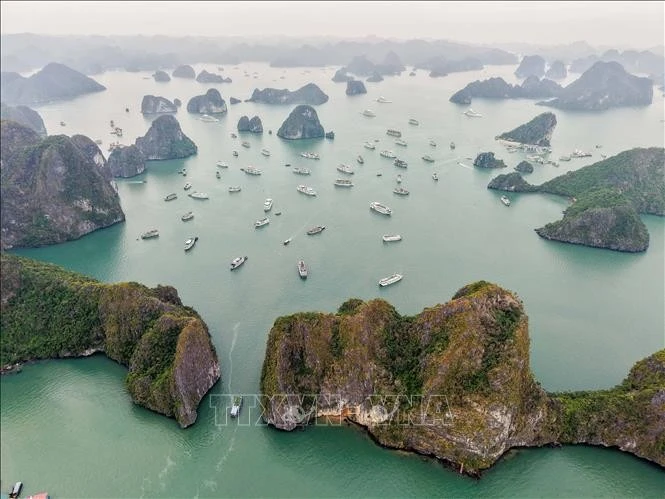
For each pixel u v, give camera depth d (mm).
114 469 99188
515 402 96438
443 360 99000
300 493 94125
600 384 122125
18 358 127188
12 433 107438
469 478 95562
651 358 110500
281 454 101875
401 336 110250
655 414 98062
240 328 140625
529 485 94312
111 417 110438
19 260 148250
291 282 166500
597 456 99688
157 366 113188
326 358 108000
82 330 128500
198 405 111750
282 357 107375
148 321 123062
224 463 100125
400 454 100812
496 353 99438
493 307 106625
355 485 95625
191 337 110812
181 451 102750
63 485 95812
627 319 149625
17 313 133625
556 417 100875
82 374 122750
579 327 145000
